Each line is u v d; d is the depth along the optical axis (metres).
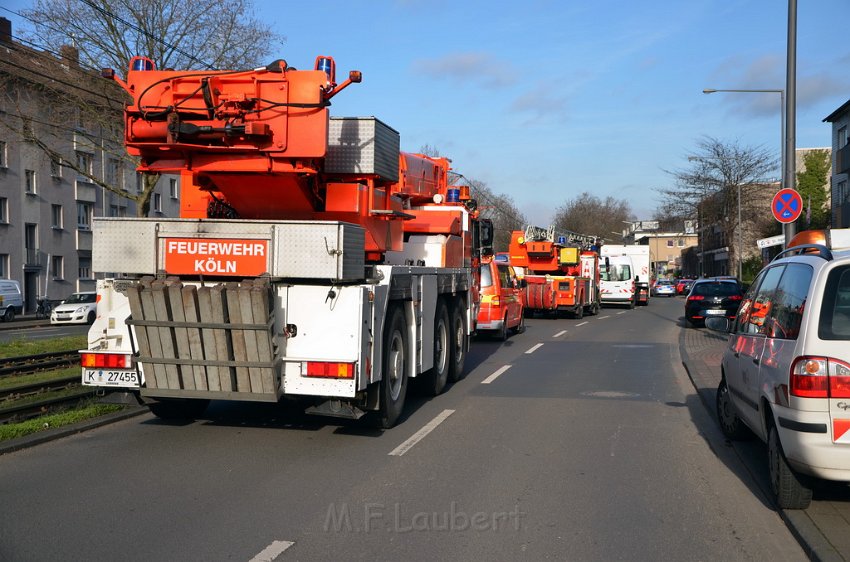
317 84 7.52
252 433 8.12
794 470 5.22
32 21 18.30
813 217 52.56
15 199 40.16
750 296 7.30
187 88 7.65
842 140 40.69
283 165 7.75
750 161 53.34
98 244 7.50
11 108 20.27
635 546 4.85
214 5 19.08
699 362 14.28
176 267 7.37
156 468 6.62
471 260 14.08
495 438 7.98
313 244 7.12
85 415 8.59
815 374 4.92
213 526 5.12
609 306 43.16
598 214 96.50
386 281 7.86
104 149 18.89
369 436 8.04
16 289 36.03
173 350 7.31
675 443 7.82
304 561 4.54
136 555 4.59
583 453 7.34
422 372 9.71
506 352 16.78
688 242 116.25
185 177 8.61
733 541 4.95
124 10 18.44
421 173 12.95
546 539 4.96
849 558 4.40
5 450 7.12
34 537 4.88
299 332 7.24
